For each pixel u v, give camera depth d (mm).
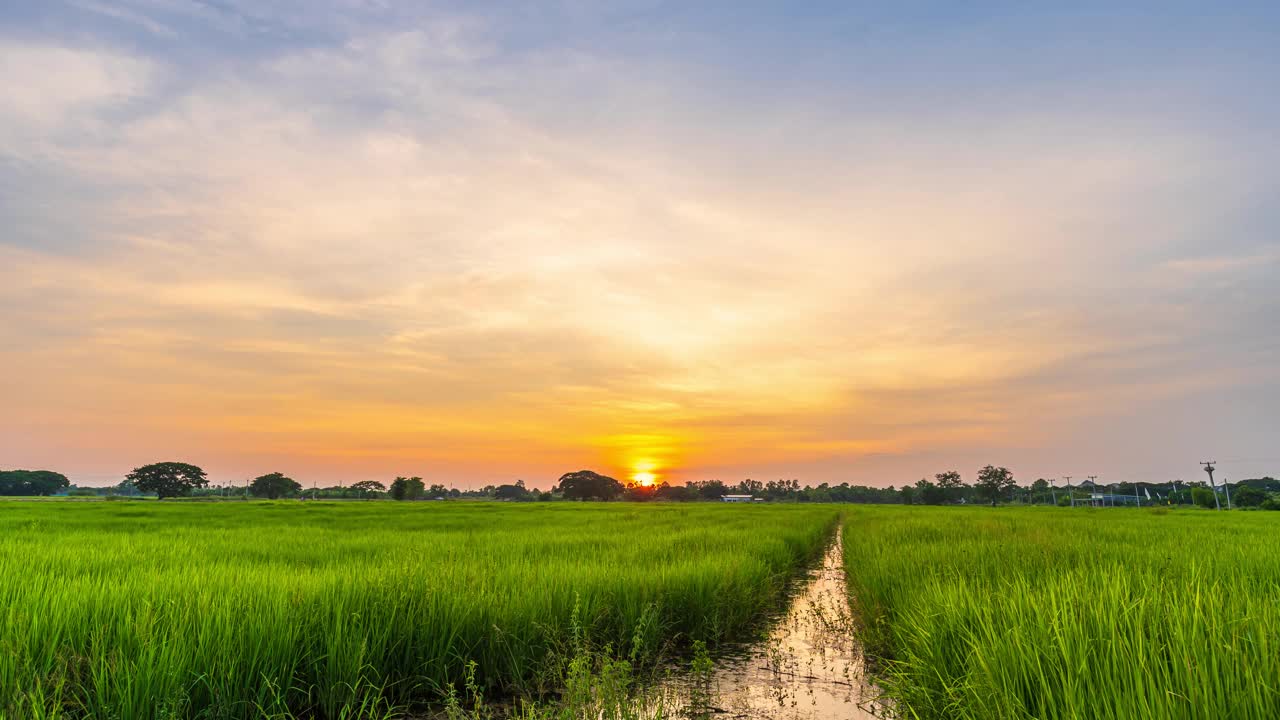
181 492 131500
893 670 5434
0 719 4113
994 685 3986
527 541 15055
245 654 5152
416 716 5348
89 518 26625
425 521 27672
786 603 11125
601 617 7031
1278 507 80500
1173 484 155875
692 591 8461
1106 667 3625
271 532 18766
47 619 5441
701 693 5746
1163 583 5750
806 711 5555
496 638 6133
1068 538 14445
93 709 4355
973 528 19359
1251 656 3613
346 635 5602
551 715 5012
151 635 4891
